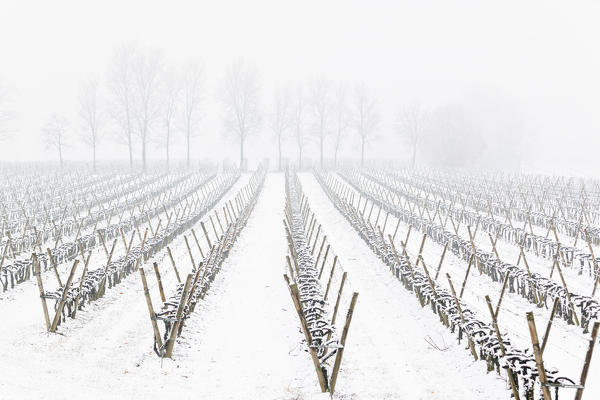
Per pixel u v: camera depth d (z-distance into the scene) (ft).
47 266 62.49
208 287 53.52
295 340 40.22
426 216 106.52
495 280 55.98
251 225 98.37
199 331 42.34
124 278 58.18
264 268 65.41
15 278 54.08
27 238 70.69
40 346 36.11
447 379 32.37
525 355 28.55
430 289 44.24
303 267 52.16
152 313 36.42
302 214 103.35
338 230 92.63
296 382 32.78
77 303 43.21
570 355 35.19
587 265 60.64
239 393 31.27
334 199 123.34
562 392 29.99
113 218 103.71
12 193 120.26
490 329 33.19
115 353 36.76
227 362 36.29
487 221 86.84
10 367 30.37
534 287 46.47
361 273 62.59
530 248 72.18
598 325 24.71
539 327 40.91
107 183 154.20
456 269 62.44
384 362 35.63
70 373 31.60
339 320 45.11
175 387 31.65
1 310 45.37
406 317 45.37
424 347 38.06
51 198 115.44
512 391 29.37
